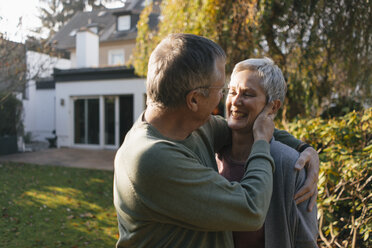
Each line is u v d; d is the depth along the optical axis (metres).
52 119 16.91
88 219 4.46
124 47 17.78
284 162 1.08
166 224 0.86
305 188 1.08
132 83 11.50
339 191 2.08
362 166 1.87
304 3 4.23
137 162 0.81
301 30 4.38
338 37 4.47
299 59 4.42
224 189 0.84
